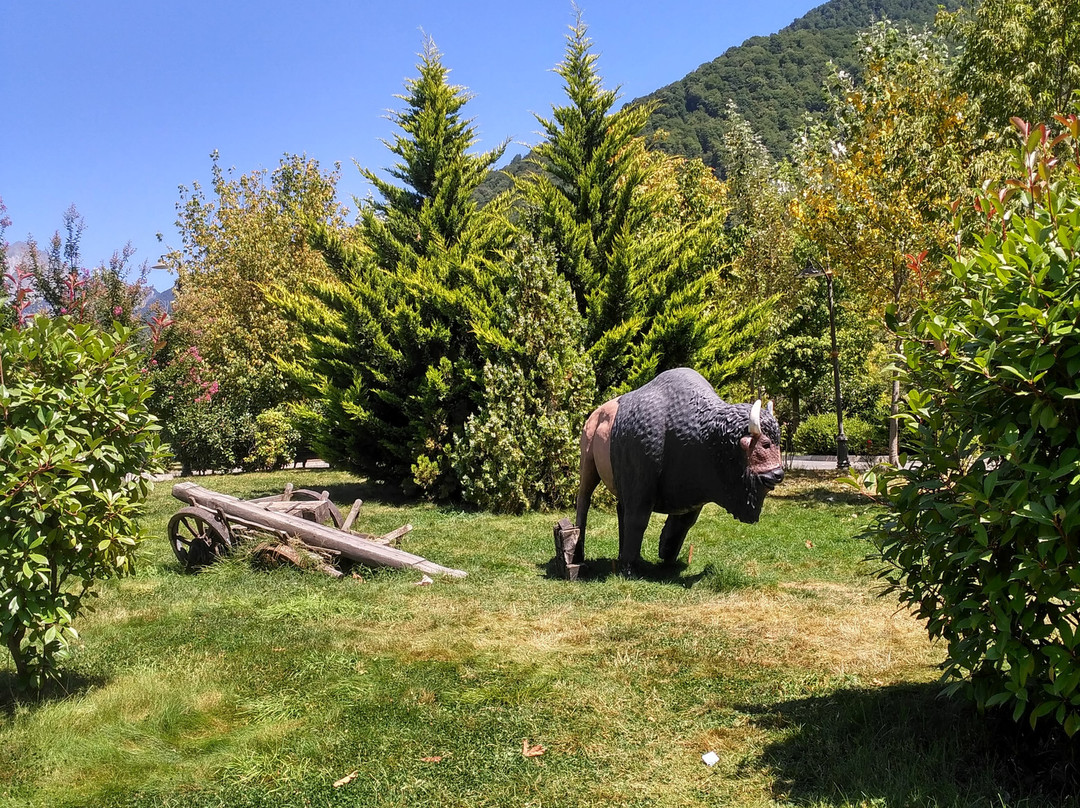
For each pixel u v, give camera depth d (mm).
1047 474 3018
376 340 14523
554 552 9148
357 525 11500
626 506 7582
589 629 5980
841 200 14648
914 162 13586
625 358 13727
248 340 22484
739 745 3977
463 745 4090
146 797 3629
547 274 12797
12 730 4195
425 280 14602
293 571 7828
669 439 7207
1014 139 14688
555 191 14266
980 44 16203
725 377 14539
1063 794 3244
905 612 6238
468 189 16531
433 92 16234
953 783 3365
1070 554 3023
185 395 19875
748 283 21875
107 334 4977
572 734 4180
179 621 6363
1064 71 15445
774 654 5305
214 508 8484
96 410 4711
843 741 3912
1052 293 3096
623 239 13727
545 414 12586
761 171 25891
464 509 13117
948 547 3512
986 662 3469
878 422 26625
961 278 3525
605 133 14688
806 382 23109
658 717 4355
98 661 5402
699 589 7102
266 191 29031
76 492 4469
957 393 3523
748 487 6707
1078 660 3006
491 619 6297
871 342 26203
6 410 4359
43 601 4383
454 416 14516
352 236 26859
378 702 4656
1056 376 3195
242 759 3965
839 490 14539
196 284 28234
